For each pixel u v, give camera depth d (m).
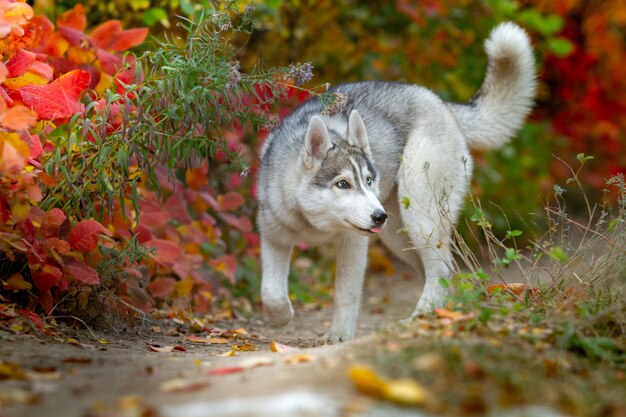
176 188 9.00
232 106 7.26
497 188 14.42
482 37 13.90
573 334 5.25
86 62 8.12
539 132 15.86
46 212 6.49
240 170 7.77
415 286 13.09
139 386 4.41
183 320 8.30
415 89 8.68
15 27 6.55
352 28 13.62
